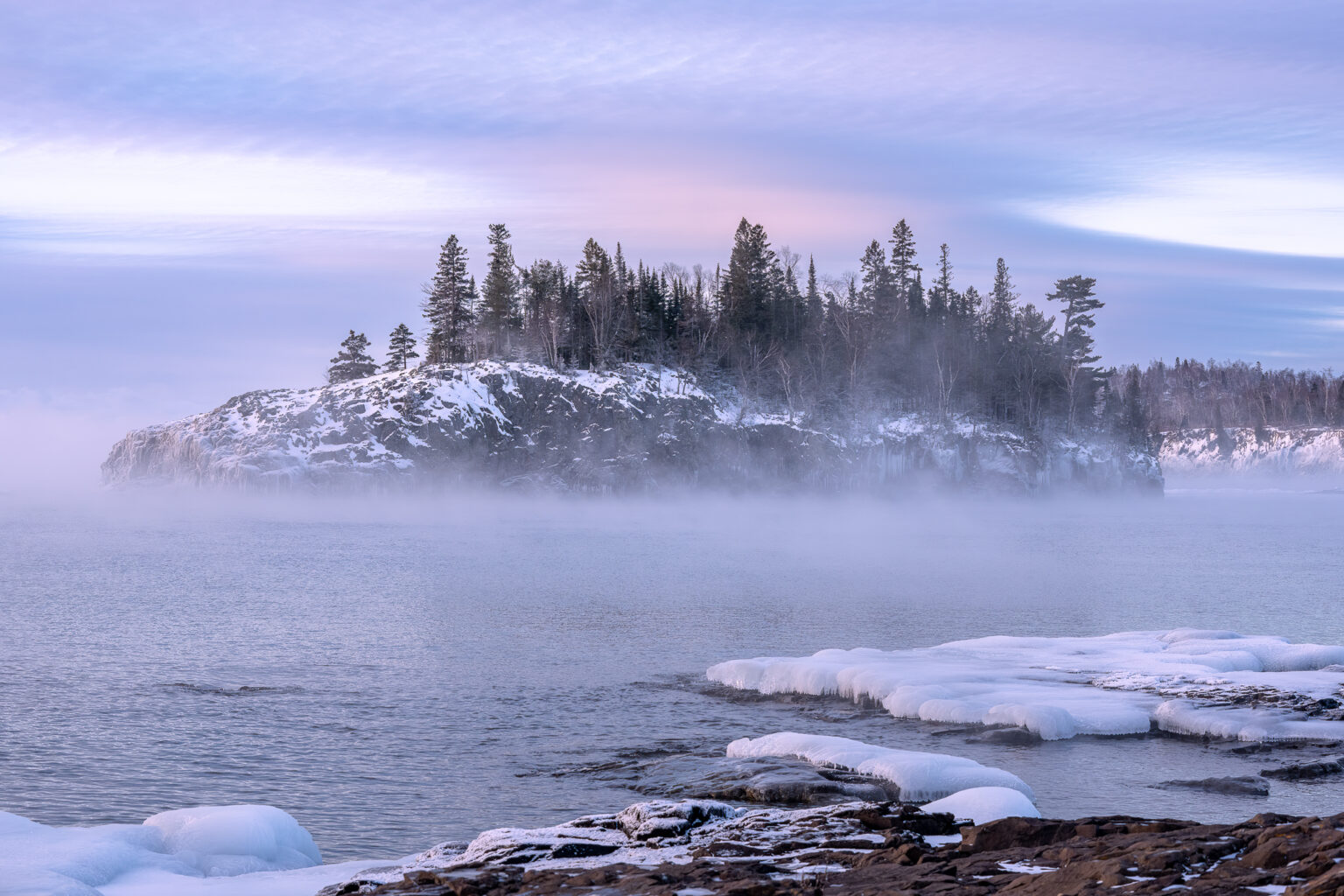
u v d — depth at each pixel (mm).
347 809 22203
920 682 31766
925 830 13445
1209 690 30688
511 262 183625
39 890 11758
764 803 19844
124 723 30359
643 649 44656
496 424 168000
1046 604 62438
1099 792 22328
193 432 176875
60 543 106938
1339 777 23438
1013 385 196625
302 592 66562
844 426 182125
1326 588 72062
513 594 65688
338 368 190250
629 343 186500
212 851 15070
